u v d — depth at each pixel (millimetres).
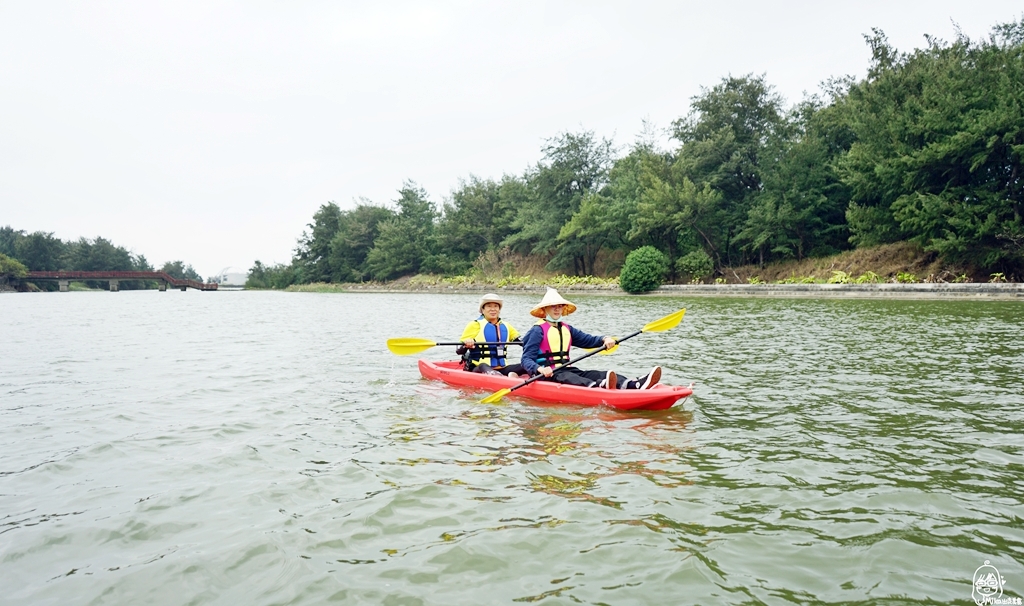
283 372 9078
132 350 12109
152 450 5211
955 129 24391
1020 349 9734
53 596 2994
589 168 49406
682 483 4246
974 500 3875
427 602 2871
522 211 53438
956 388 7027
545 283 46656
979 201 24766
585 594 2908
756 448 4984
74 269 101125
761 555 3240
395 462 4773
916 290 23000
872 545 3316
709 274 37344
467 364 8359
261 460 4887
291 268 93188
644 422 5863
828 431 5422
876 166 26688
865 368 8383
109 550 3441
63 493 4277
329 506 3943
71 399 7316
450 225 62281
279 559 3289
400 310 26312
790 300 25266
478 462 4754
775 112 36969
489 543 3406
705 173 37906
